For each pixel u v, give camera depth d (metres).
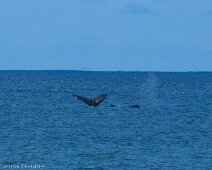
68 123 181.88
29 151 126.75
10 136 149.50
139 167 112.62
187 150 130.62
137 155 123.69
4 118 194.25
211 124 184.50
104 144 138.00
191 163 116.75
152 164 115.38
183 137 151.62
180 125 180.50
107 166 113.06
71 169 110.19
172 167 113.06
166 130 166.62
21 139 144.50
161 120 194.00
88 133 157.38
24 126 172.25
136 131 163.25
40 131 160.38
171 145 137.75
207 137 152.38
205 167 113.62
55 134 154.75
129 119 196.00
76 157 120.62
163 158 121.12
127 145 136.62
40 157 120.31
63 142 140.12
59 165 113.19
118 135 154.12
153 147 134.38
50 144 136.75
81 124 179.38
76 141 142.12
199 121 193.12
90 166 112.62
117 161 117.56
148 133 159.12
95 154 124.00
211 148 134.12
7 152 125.38
